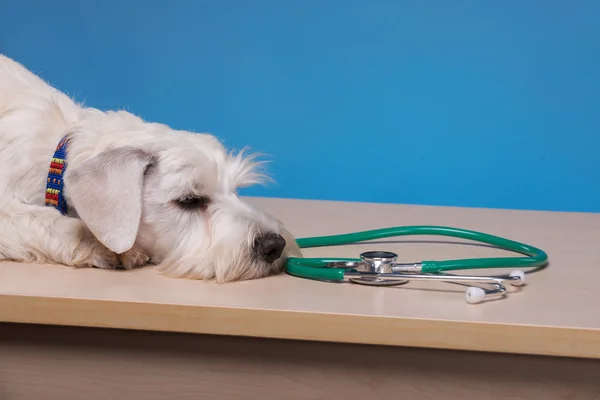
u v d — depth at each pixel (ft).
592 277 4.87
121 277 4.78
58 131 5.71
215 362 4.01
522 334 3.66
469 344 3.70
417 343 3.74
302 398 3.98
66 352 4.11
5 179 5.52
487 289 4.30
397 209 7.73
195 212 5.18
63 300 3.99
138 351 4.05
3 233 5.14
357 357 3.89
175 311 3.91
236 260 4.73
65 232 5.10
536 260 4.97
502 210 7.82
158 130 5.41
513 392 3.82
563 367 3.76
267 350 3.95
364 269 4.59
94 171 4.93
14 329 4.12
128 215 4.90
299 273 4.82
